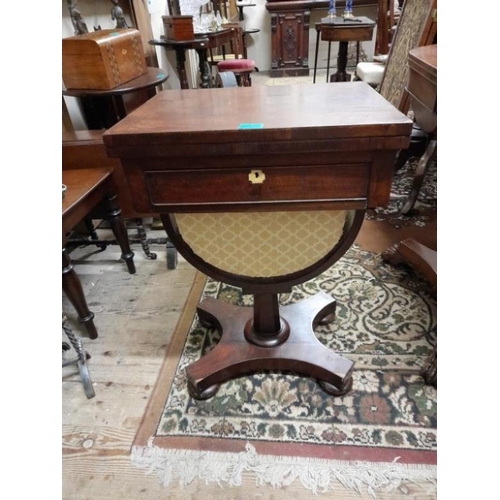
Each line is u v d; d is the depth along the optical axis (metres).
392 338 1.14
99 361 1.12
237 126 0.63
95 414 0.97
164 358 1.12
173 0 2.57
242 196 0.70
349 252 1.55
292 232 0.81
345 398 0.97
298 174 0.66
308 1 4.02
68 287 1.09
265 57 4.71
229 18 3.64
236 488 0.81
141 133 0.63
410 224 1.73
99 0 1.82
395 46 2.23
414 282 1.37
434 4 1.63
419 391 0.98
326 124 0.61
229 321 1.12
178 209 0.72
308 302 1.17
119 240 1.44
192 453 0.87
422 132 1.78
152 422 0.94
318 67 4.53
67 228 1.03
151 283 1.46
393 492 0.78
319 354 1.00
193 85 3.23
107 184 1.27
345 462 0.84
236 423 0.93
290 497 0.79
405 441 0.87
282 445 0.88
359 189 0.67
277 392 0.99
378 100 0.73
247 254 0.86
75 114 1.70
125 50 1.44
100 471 0.85
